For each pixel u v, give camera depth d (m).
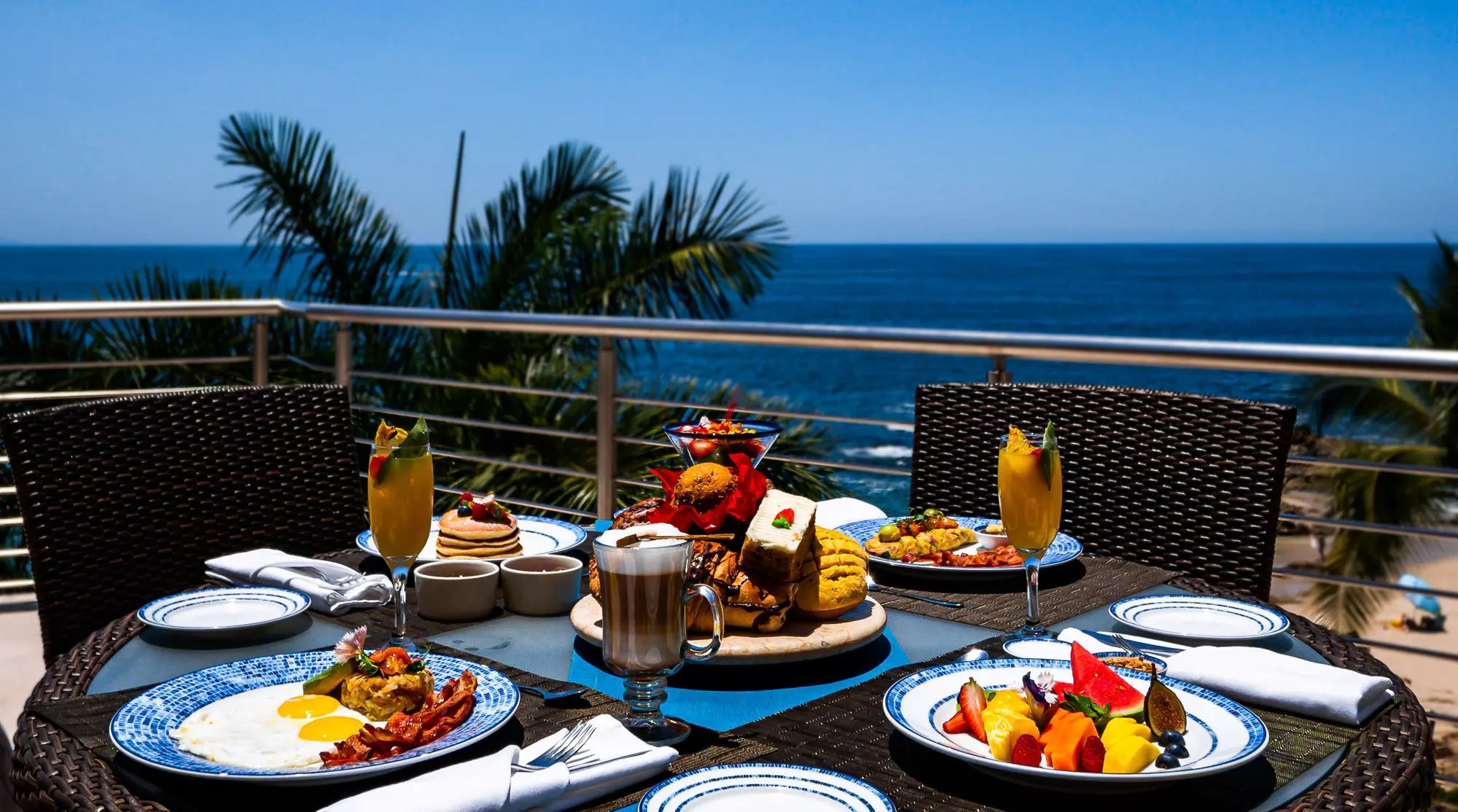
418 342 5.29
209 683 1.01
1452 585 13.47
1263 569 1.76
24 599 3.44
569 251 5.52
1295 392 10.26
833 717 0.96
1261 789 0.82
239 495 1.91
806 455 4.46
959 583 1.41
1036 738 0.83
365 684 0.94
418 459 1.12
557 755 0.84
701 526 1.15
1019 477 1.12
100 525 1.75
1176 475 1.85
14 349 4.78
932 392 2.14
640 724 0.93
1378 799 0.80
